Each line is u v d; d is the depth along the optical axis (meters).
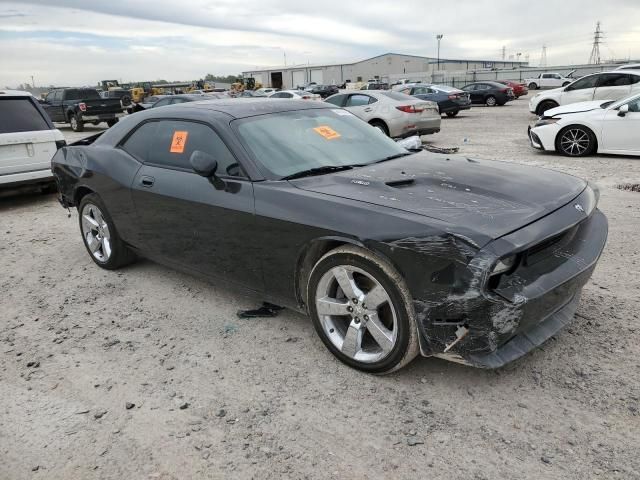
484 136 14.80
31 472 2.46
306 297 3.33
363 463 2.40
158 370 3.26
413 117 13.21
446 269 2.54
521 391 2.84
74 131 21.67
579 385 2.86
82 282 4.79
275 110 4.05
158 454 2.53
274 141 3.69
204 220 3.69
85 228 5.12
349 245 2.93
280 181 3.37
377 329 2.93
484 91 29.67
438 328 2.64
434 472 2.32
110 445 2.61
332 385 3.00
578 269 2.85
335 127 4.14
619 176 8.28
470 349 2.61
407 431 2.59
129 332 3.78
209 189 3.63
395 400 2.83
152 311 4.09
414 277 2.64
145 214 4.22
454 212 2.74
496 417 2.65
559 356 3.13
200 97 17.70
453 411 2.72
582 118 10.16
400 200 2.93
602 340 3.28
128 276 4.86
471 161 3.86
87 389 3.10
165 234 4.11
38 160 7.95
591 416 2.61
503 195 3.00
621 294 3.91
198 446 2.56
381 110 13.28
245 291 3.70
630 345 3.21
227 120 3.76
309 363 3.24
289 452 2.49
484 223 2.62
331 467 2.38
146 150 4.34
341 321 3.25
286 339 3.54
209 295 4.34
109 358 3.43
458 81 63.78
